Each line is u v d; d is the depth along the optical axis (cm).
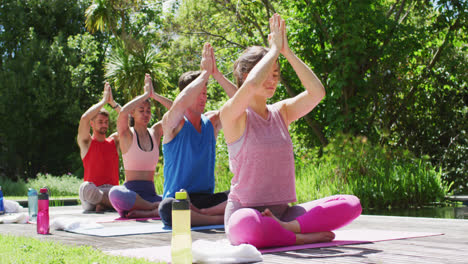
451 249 244
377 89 1144
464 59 1246
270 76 263
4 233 372
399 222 410
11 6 2381
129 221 462
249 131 264
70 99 2261
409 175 780
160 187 938
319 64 1151
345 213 267
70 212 603
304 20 1135
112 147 623
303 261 213
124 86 1571
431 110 1262
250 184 265
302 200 734
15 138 2269
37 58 2272
